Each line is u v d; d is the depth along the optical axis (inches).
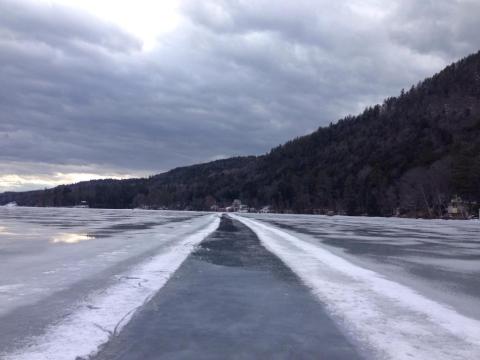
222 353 243.8
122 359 232.5
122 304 349.4
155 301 362.9
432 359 233.3
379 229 1664.6
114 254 675.4
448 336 273.3
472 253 796.0
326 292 405.7
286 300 373.4
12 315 315.0
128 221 2112.5
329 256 687.1
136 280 453.1
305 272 520.4
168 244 851.4
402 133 6304.1
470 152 3518.7
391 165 5251.0
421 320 311.0
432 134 5634.8
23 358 229.6
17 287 415.2
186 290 409.1
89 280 451.5
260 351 247.3
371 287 431.2
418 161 4741.6
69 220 2188.7
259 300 372.5
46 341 257.9
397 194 4252.0
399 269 573.9
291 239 1035.9
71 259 616.1
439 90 7475.4
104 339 263.6
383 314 327.6
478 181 3228.3
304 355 240.8
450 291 427.2
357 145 7003.0
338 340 266.2
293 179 6638.8
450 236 1295.5
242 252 729.0
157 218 2719.0
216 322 304.7
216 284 440.8
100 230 1325.0
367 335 275.4
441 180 3663.9
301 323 303.4
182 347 252.8
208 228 1499.8
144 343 258.4
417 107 7298.2
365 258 690.2
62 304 347.9
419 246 932.6
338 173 6225.4
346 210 4872.0
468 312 341.1
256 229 1473.9
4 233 1167.6
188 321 306.0
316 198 5679.1
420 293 410.3
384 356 238.2
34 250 735.7
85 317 309.7
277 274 505.4
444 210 3705.7
